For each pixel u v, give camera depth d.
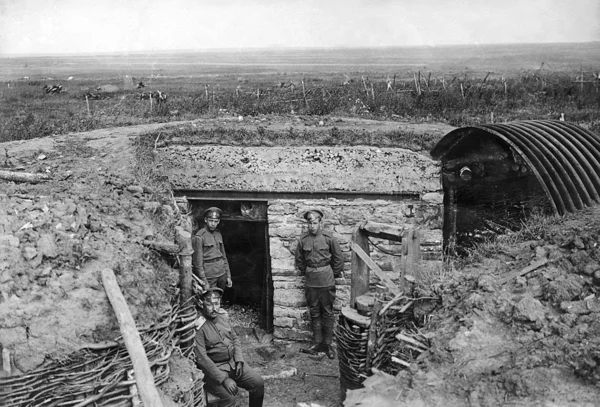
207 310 5.98
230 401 5.99
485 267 6.15
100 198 6.27
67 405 4.42
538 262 5.79
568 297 5.23
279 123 11.03
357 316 6.26
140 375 4.34
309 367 7.93
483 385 4.55
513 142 7.79
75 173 8.41
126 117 14.06
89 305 4.74
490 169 8.14
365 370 6.10
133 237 5.70
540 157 7.63
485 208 8.26
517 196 7.95
